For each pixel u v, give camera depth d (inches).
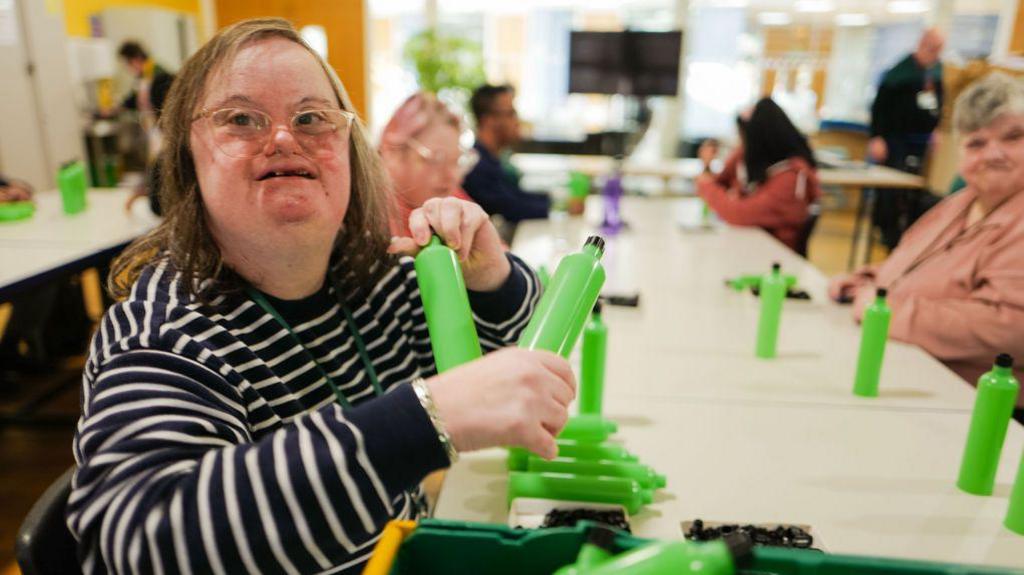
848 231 247.0
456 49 231.6
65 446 100.9
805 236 132.2
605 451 43.0
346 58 240.8
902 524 39.1
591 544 20.7
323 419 23.2
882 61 265.7
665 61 190.9
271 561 21.8
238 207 30.8
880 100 195.3
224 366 29.2
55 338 125.6
